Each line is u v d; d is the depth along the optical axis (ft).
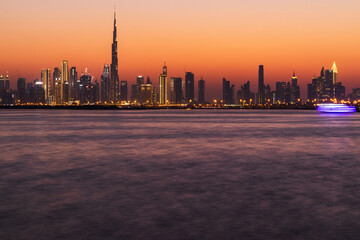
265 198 60.13
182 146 155.53
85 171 89.04
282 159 113.60
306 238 41.24
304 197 60.85
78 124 372.58
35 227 44.75
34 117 616.80
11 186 70.03
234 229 44.11
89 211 51.70
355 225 45.52
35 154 126.00
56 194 62.85
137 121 456.86
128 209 52.85
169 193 63.77
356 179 78.33
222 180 76.89
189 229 44.11
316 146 157.58
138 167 95.96
